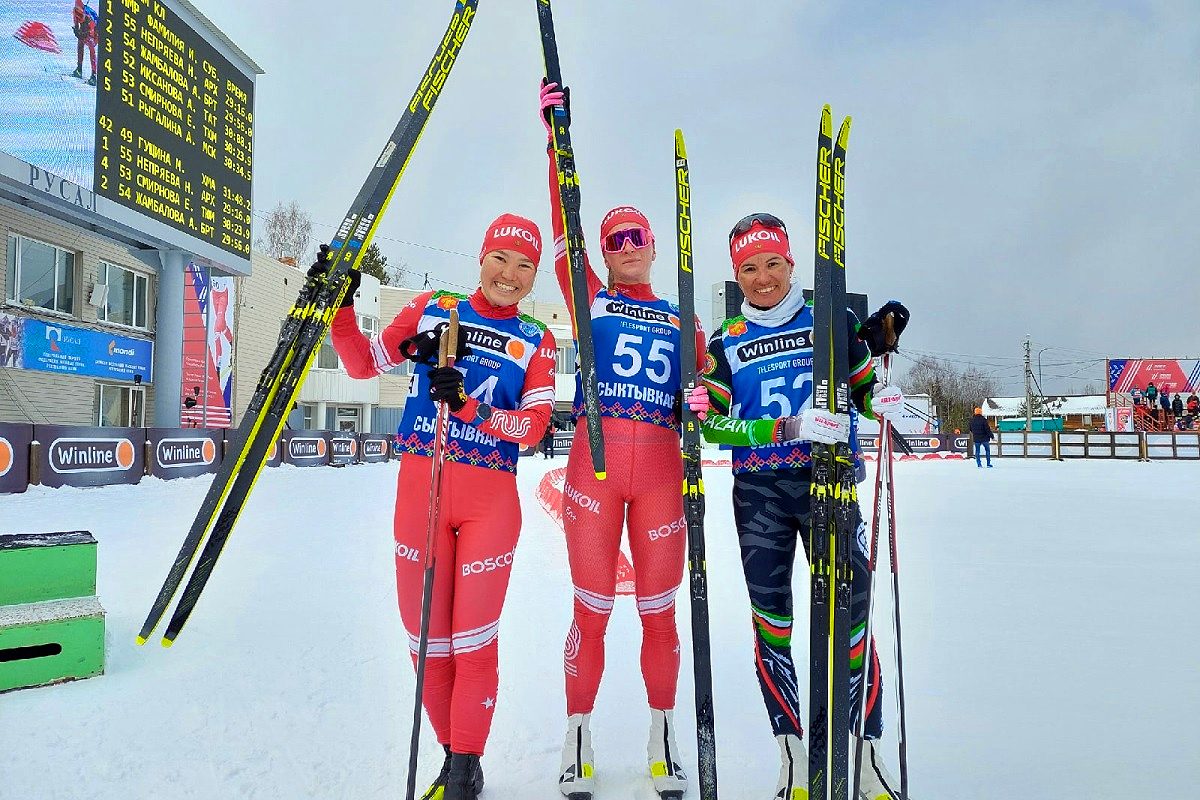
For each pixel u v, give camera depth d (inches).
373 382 1016.2
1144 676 107.7
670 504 88.7
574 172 95.5
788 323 85.9
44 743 83.7
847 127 81.5
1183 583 169.6
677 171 90.1
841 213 79.7
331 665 112.8
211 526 94.7
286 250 1245.7
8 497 308.5
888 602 151.5
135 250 475.8
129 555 186.2
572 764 79.2
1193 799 72.7
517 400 88.7
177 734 87.3
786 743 74.6
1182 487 449.7
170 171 429.7
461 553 80.6
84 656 105.0
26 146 350.3
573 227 92.7
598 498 87.5
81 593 109.7
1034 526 267.7
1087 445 845.8
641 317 94.4
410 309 90.7
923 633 129.6
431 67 96.6
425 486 81.7
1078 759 81.6
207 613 137.9
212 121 464.1
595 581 85.7
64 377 513.7
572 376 1189.1
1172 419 1226.6
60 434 350.0
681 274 86.9
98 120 379.6
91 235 529.0
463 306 89.3
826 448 73.1
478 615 78.7
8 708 93.7
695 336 91.7
